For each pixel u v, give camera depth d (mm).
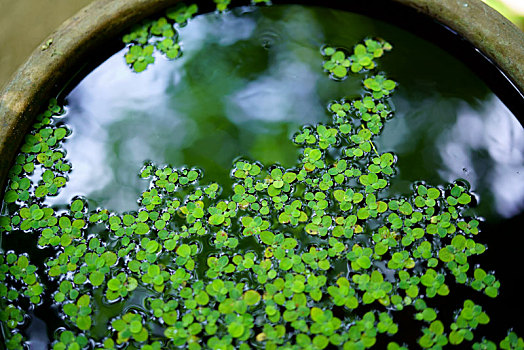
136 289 576
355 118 631
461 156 615
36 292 578
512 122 621
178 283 576
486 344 557
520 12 691
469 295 571
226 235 590
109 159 627
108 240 595
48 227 598
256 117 641
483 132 622
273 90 649
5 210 604
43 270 586
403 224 589
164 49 662
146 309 571
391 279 574
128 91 652
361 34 662
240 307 564
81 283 579
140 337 562
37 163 620
